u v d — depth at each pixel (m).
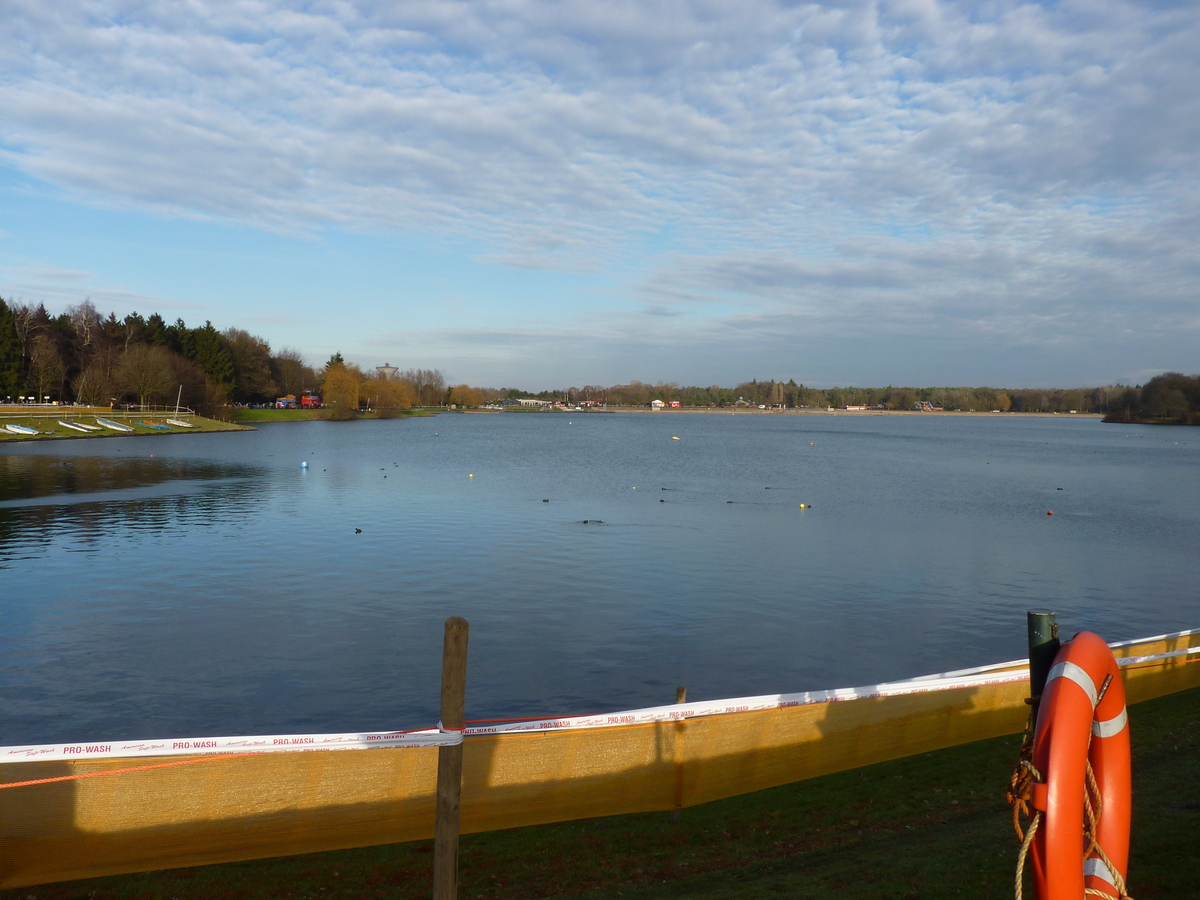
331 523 40.66
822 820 9.30
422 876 7.91
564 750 8.26
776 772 9.22
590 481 64.19
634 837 8.85
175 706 16.45
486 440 128.12
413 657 19.67
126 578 27.97
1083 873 3.73
